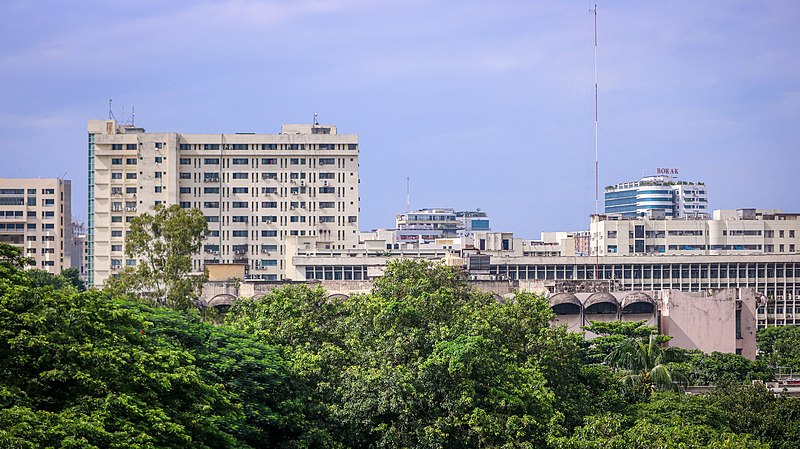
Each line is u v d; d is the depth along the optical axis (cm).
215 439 12238
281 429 14325
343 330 17600
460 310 17350
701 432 15088
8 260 13425
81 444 10112
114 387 11612
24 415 10175
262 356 14912
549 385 16662
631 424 16200
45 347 11338
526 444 14112
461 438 14738
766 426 17688
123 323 12975
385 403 14600
